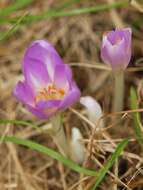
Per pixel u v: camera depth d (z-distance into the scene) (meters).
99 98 0.58
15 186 0.53
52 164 0.54
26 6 0.66
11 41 0.64
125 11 0.63
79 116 0.53
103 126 0.50
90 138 0.49
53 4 0.66
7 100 0.59
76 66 0.61
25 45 0.64
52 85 0.45
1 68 0.62
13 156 0.54
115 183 0.48
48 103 0.42
